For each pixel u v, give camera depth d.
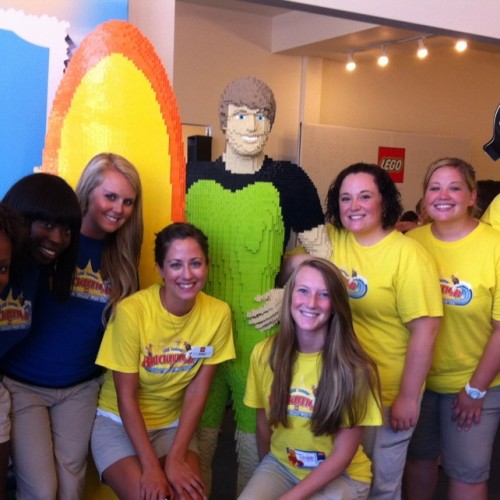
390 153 6.31
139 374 1.83
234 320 2.05
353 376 1.71
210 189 2.04
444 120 6.67
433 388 2.10
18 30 2.03
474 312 1.97
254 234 2.00
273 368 1.82
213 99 5.64
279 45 5.76
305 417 1.77
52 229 1.63
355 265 1.95
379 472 1.98
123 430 1.85
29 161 2.08
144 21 2.30
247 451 2.10
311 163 5.95
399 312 1.90
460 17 2.91
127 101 2.03
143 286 2.09
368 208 1.89
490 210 2.28
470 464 2.04
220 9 5.57
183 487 1.72
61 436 1.82
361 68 6.23
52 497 1.69
